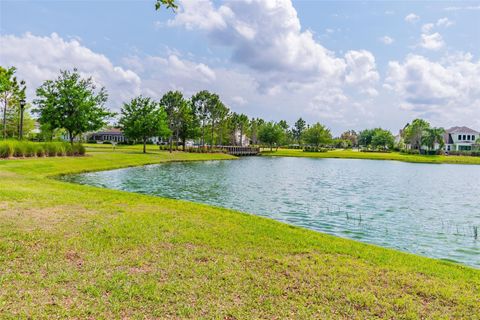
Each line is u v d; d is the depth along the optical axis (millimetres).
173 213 10609
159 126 52188
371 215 15492
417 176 36875
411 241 11383
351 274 6238
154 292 5066
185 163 45469
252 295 5180
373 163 60312
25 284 5062
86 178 24375
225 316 4527
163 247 7133
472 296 5590
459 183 30281
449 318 4828
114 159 37906
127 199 12891
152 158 44906
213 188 22750
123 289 5094
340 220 14203
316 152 94438
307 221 13891
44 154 32250
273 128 95875
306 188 24531
